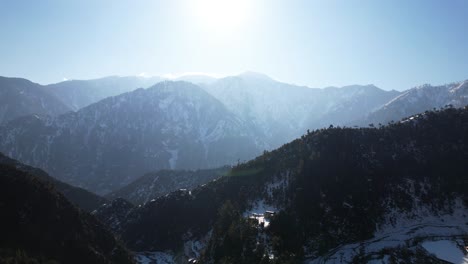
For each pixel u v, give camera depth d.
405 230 186.25
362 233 182.75
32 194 162.62
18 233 142.12
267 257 141.12
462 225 189.50
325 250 169.88
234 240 160.00
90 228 181.50
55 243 150.00
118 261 173.62
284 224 168.62
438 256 162.12
